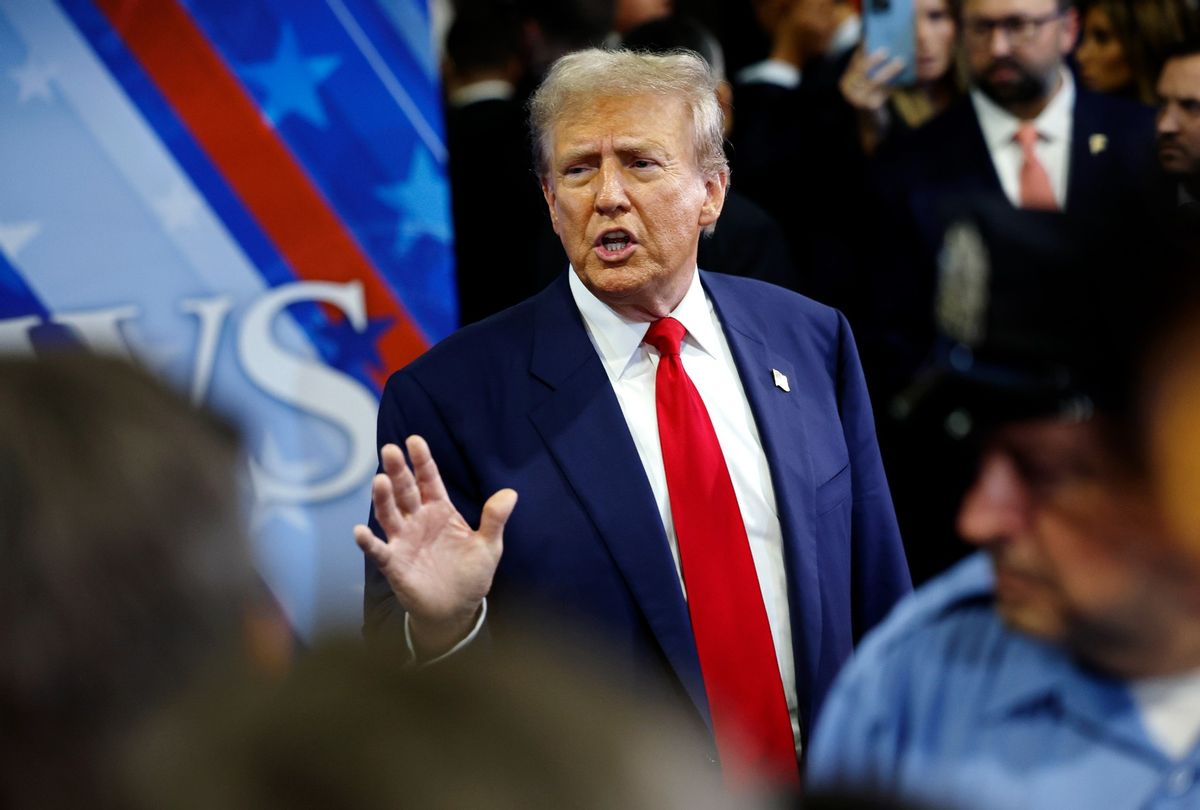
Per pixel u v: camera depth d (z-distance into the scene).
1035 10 9.43
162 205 9.35
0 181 9.15
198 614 1.81
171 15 9.31
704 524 6.20
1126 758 3.68
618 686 1.63
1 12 9.12
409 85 9.64
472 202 10.55
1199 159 8.98
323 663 1.52
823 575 6.36
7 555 1.74
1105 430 3.46
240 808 1.39
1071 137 9.55
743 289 6.95
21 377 1.90
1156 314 3.29
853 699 4.00
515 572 6.17
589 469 6.25
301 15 9.48
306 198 9.54
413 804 1.37
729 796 1.49
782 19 10.79
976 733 3.79
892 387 9.58
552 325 6.57
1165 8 9.18
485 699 1.47
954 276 3.79
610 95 6.27
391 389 6.59
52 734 1.65
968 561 3.94
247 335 9.48
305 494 9.48
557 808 1.39
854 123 10.23
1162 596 3.55
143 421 1.90
